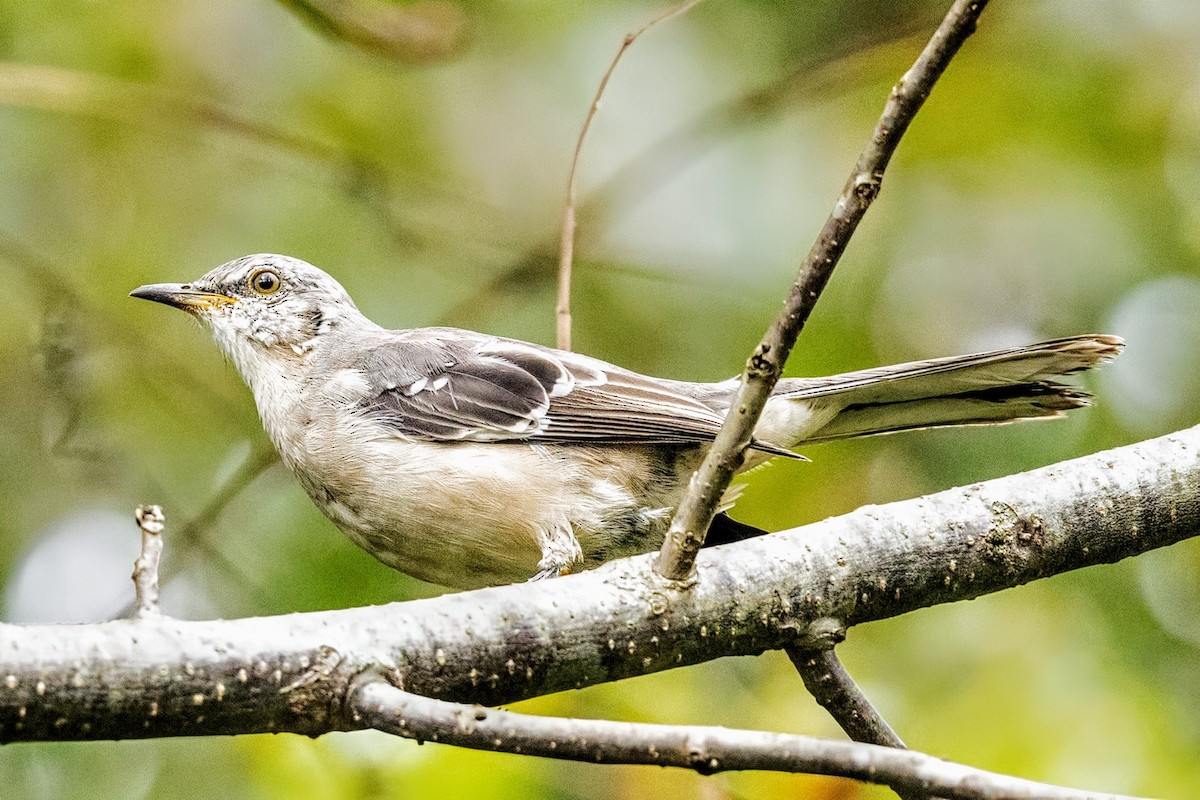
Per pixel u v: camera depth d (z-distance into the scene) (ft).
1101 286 41.24
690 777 31.24
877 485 39.04
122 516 40.04
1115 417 38.86
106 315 38.83
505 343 31.35
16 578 39.29
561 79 45.44
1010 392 28.22
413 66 37.29
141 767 36.24
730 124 40.52
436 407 29.19
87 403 38.83
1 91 36.63
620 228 43.01
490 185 44.98
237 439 40.42
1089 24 41.75
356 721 18.34
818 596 21.80
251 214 43.75
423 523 28.63
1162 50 41.39
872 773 15.80
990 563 22.49
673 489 29.01
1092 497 22.90
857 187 18.02
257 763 31.04
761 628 21.52
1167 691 35.22
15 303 41.78
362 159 40.29
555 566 27.43
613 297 42.32
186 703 17.99
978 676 34.14
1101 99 41.16
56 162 43.60
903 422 28.94
